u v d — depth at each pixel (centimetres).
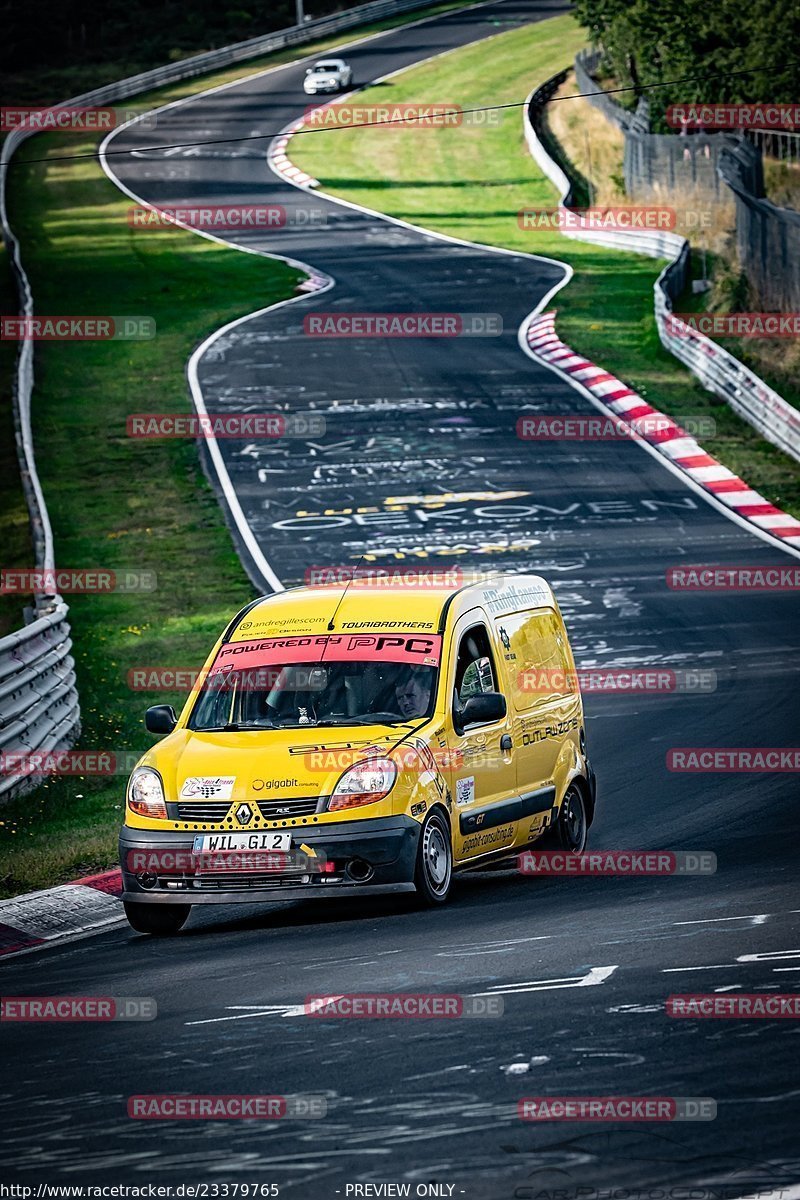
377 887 3675
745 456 12056
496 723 4188
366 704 3994
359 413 13788
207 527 11006
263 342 16538
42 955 3744
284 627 4262
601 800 5266
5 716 5603
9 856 4800
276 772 3775
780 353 14075
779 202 19462
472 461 12275
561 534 10400
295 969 3188
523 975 2936
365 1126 2120
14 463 12850
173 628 8750
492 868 4519
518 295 18038
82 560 10388
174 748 3956
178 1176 1988
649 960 3000
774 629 8081
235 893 3709
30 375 15050
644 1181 1869
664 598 8862
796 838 4384
